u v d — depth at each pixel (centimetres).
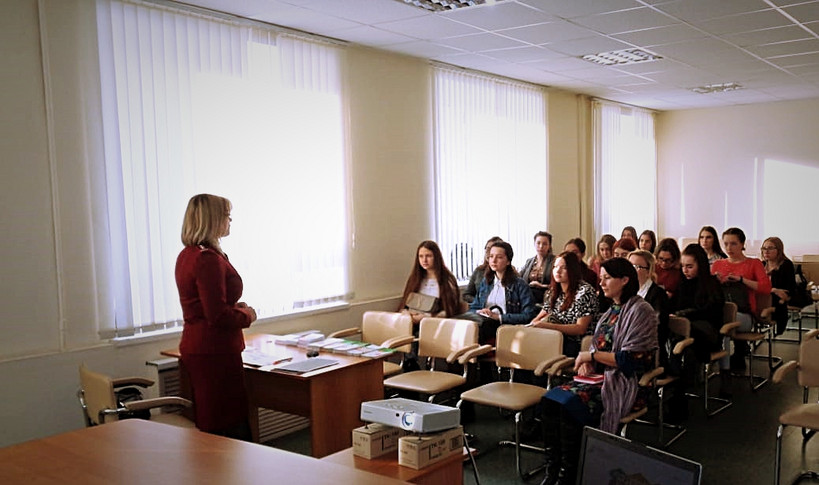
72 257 415
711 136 1066
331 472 183
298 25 529
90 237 423
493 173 768
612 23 541
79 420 415
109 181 430
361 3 470
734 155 1048
